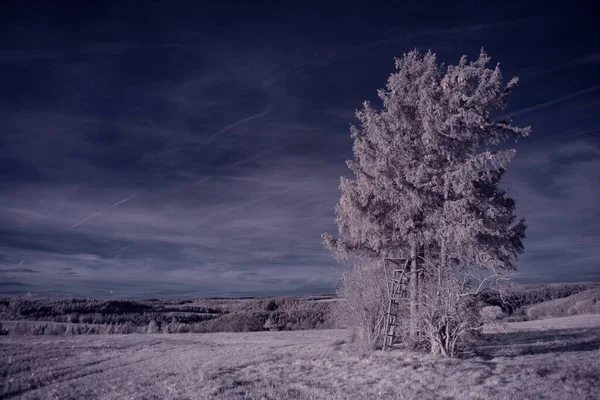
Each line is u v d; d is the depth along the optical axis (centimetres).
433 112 1841
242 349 2183
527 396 879
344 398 973
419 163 1870
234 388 1124
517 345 1659
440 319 1418
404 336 1702
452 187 1794
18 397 1179
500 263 1719
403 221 1861
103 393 1184
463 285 1413
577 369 1099
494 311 1427
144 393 1128
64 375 1539
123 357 2053
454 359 1315
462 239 1673
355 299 1953
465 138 1853
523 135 1834
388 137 1925
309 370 1362
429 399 921
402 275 1780
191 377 1325
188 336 3531
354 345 1883
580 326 2533
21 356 2027
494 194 1928
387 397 960
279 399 984
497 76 1772
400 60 1973
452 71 1870
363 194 1941
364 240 2011
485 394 916
